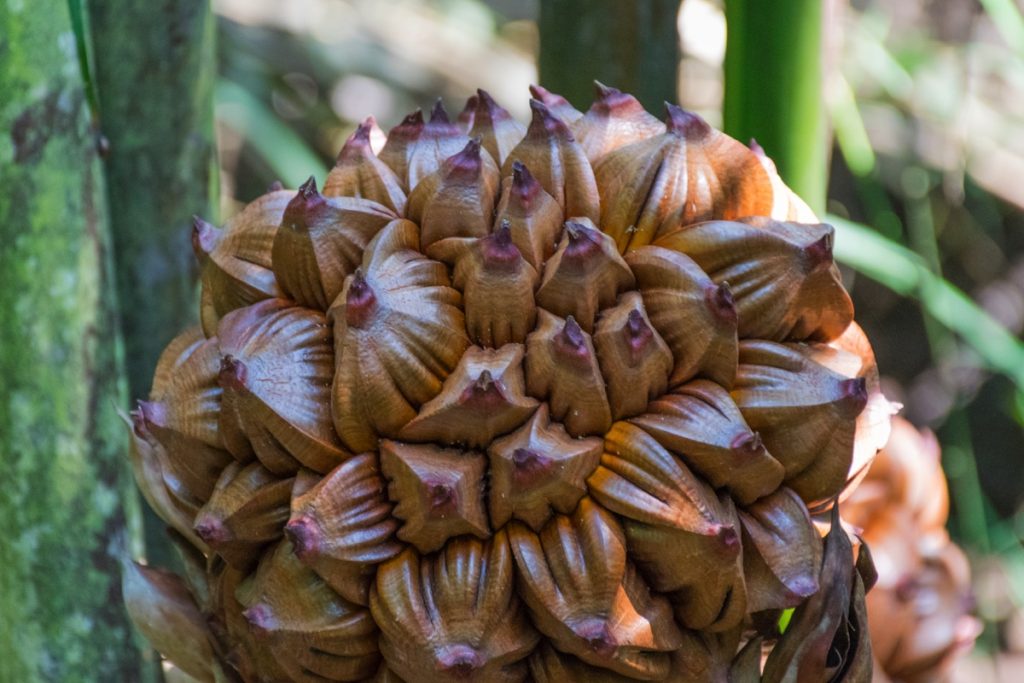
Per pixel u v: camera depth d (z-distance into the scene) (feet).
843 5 5.36
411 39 11.07
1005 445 10.14
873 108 9.74
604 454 3.97
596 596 3.91
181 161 4.91
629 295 4.03
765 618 4.09
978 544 8.30
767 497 4.04
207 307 4.24
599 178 4.14
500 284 3.96
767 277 4.05
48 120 4.30
